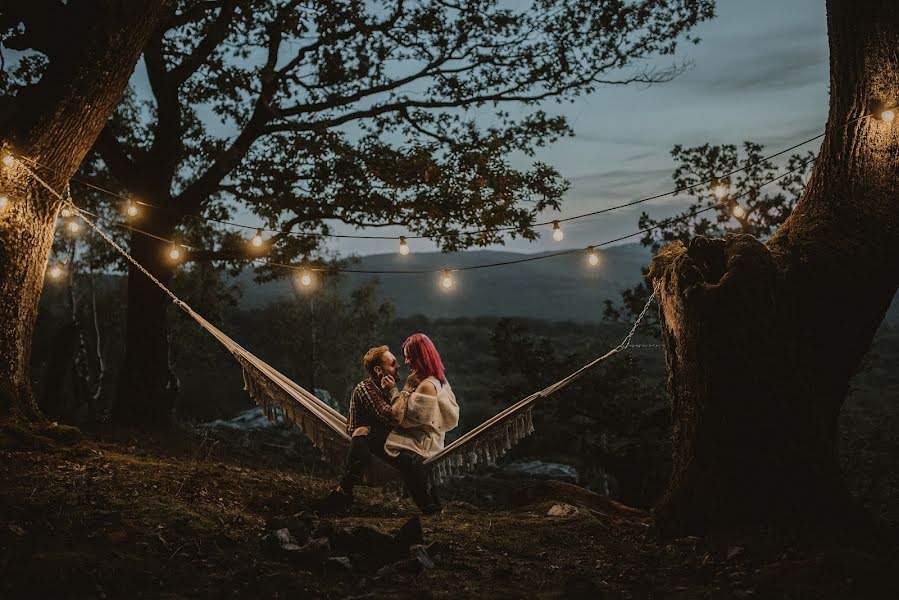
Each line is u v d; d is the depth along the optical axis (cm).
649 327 1248
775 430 491
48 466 605
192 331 1714
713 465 505
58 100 707
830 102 559
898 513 883
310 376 2092
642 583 429
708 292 500
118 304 2156
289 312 2177
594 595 405
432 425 603
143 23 729
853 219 534
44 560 403
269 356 2503
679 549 482
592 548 512
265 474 754
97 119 738
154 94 1198
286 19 1080
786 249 539
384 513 632
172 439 1041
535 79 1221
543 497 700
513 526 574
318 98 1211
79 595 378
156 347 1218
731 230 1084
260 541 475
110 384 1970
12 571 389
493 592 405
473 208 1156
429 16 1159
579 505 668
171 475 619
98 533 451
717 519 499
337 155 1165
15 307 712
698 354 507
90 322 2138
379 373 625
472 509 690
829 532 471
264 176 1212
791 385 493
